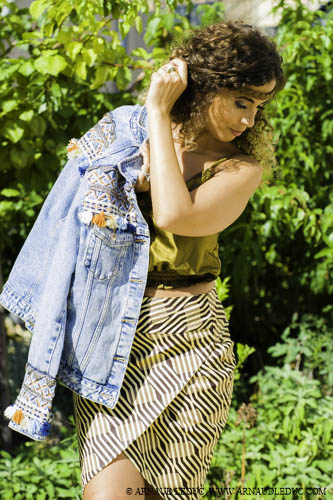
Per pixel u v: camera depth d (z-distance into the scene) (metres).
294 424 3.01
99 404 1.77
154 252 1.75
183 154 1.78
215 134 1.72
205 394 1.82
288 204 3.51
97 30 2.90
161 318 1.76
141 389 1.76
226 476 2.87
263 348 4.20
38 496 2.69
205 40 1.67
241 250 3.68
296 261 4.05
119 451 1.73
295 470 2.78
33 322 1.83
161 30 3.59
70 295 1.72
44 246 1.83
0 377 3.45
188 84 1.71
